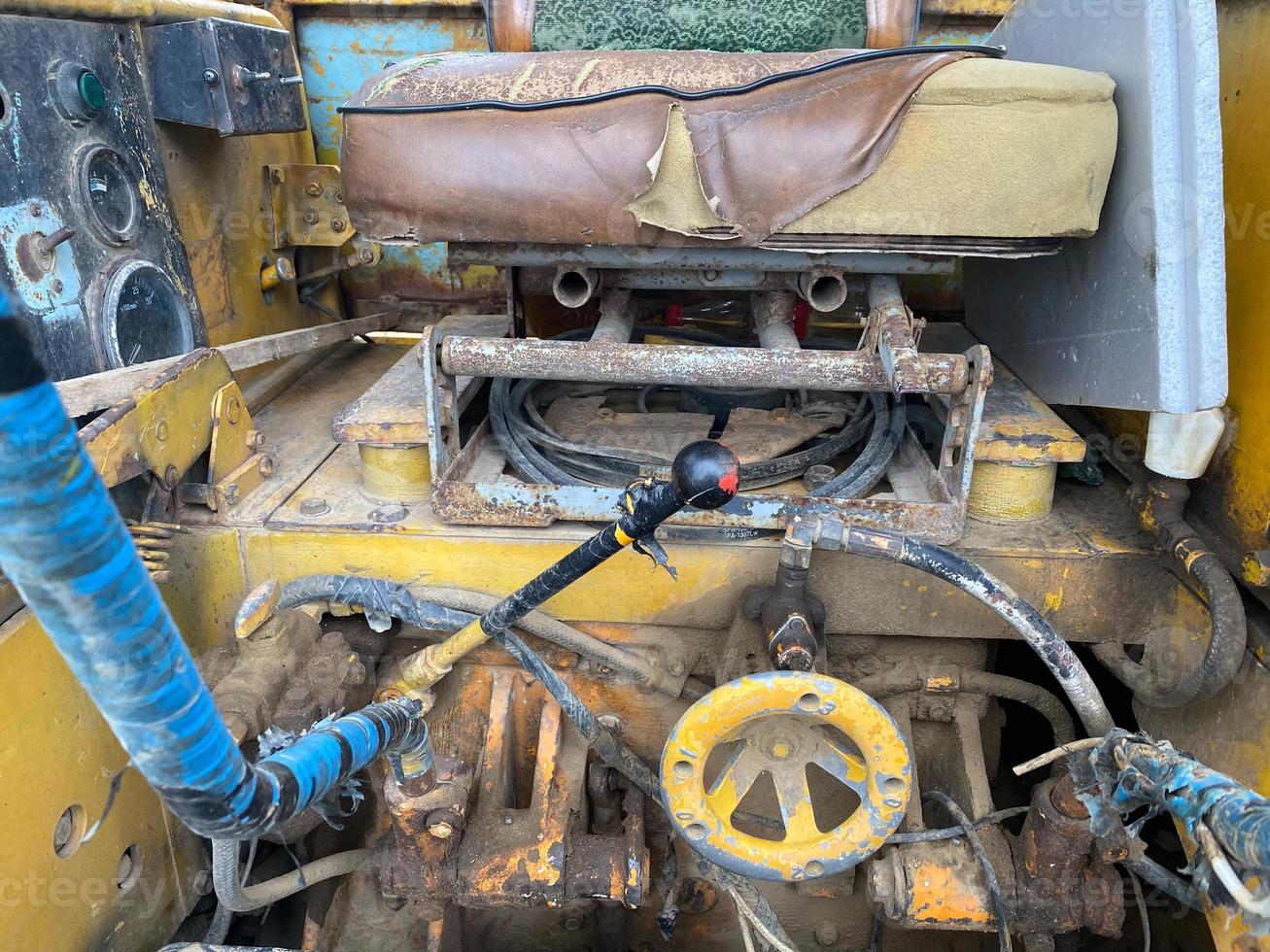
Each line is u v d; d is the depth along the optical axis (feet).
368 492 5.14
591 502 4.59
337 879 5.43
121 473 4.24
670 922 5.01
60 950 4.06
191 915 5.33
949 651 5.11
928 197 3.99
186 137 5.88
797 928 5.55
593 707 5.28
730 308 6.76
